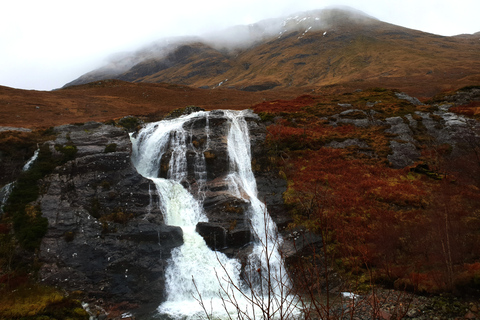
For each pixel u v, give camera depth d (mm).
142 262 19406
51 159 25219
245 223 22391
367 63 174375
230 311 16266
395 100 44969
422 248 17078
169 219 23422
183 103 65875
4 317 14719
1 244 19156
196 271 19656
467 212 19562
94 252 19328
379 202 23734
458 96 46625
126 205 22812
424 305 13484
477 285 13289
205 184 26406
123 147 27438
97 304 17094
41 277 17719
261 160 29859
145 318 15914
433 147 32406
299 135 33250
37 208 21453
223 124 32438
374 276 16641
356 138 33812
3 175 24047
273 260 19859
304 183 26703
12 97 55531
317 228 21391
